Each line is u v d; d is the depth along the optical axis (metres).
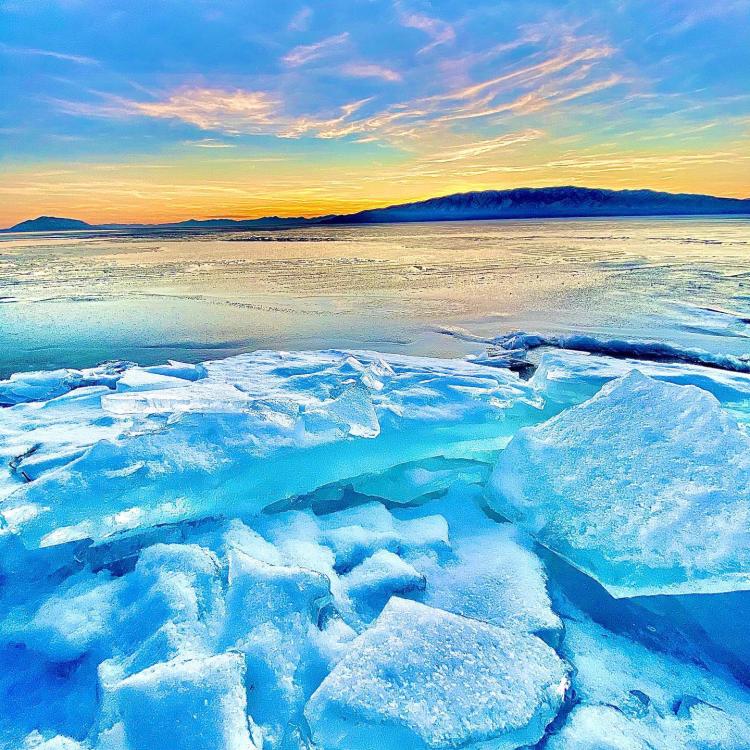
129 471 3.89
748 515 3.21
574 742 2.41
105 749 2.21
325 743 2.29
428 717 2.31
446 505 4.41
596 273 20.45
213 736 2.15
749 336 10.66
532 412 5.87
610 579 3.33
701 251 29.55
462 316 12.97
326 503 4.38
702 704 2.62
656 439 3.88
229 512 4.00
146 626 2.92
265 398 5.38
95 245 46.75
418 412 5.40
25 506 3.50
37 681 2.66
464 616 2.94
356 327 11.97
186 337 11.09
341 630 2.89
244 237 57.25
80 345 10.48
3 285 18.95
